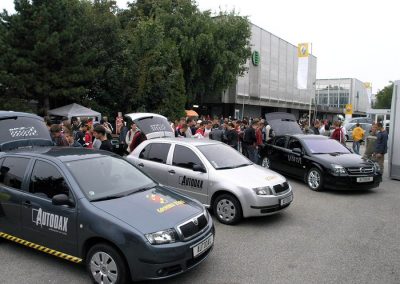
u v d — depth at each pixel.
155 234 4.11
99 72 20.94
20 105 19.03
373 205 8.52
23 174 5.17
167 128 11.02
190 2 29.12
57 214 4.62
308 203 8.65
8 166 5.40
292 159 11.09
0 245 5.68
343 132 14.06
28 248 5.58
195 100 33.69
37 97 20.03
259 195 6.61
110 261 4.22
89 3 24.73
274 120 13.52
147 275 4.04
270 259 5.26
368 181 9.56
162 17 27.48
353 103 83.38
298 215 7.58
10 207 5.17
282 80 52.97
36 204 4.86
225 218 6.89
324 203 8.66
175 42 26.50
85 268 4.91
